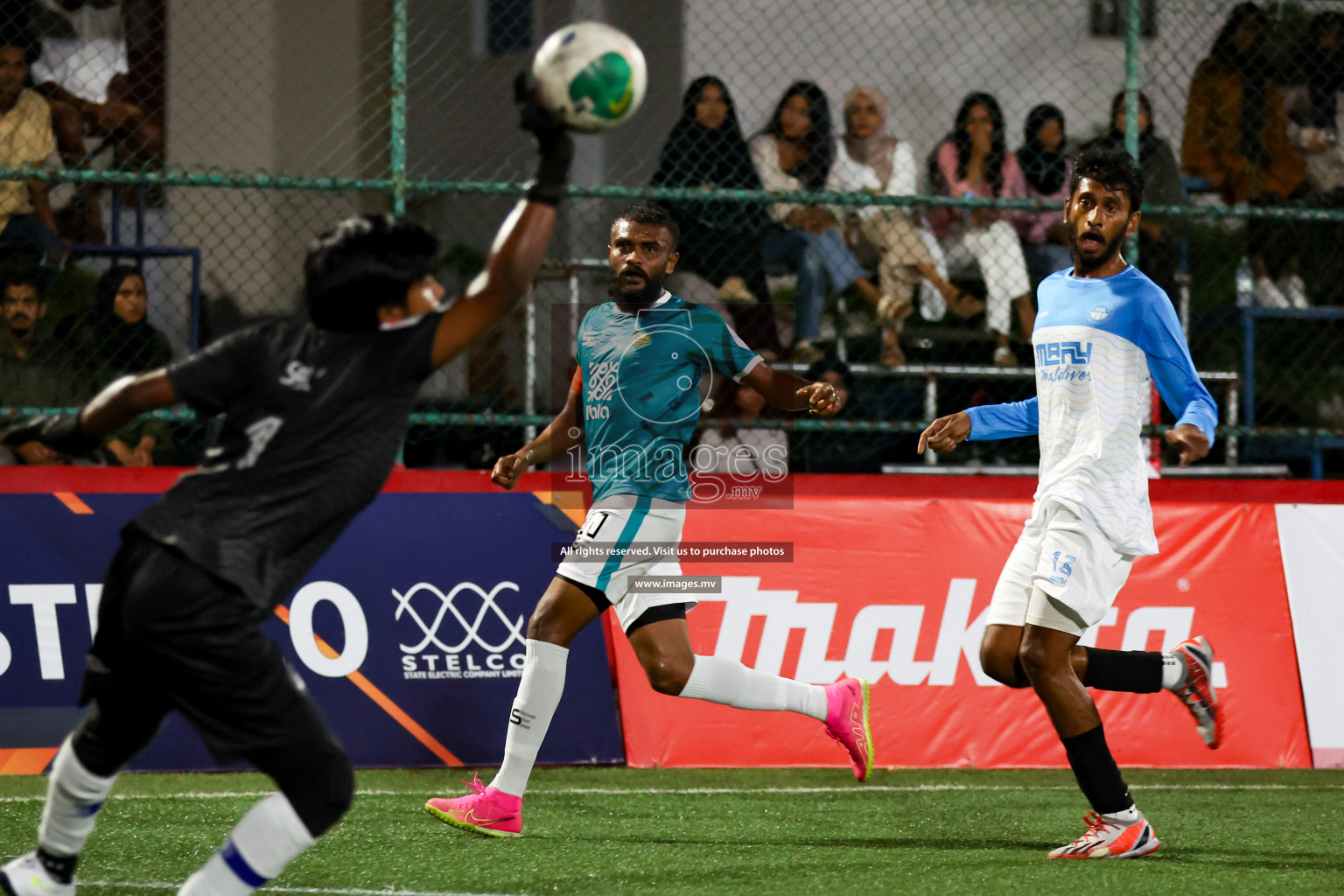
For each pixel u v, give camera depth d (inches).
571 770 730.8
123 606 354.9
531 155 1037.8
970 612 768.9
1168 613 771.4
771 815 618.5
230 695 356.5
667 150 976.9
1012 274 1029.8
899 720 750.5
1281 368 1085.1
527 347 910.4
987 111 1051.9
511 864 509.7
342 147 1018.7
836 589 761.6
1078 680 550.6
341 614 725.3
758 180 986.1
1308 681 776.3
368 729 720.3
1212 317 1058.7
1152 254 1026.1
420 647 731.4
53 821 390.9
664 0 1045.8
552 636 559.2
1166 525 784.9
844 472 973.8
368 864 506.3
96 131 971.3
